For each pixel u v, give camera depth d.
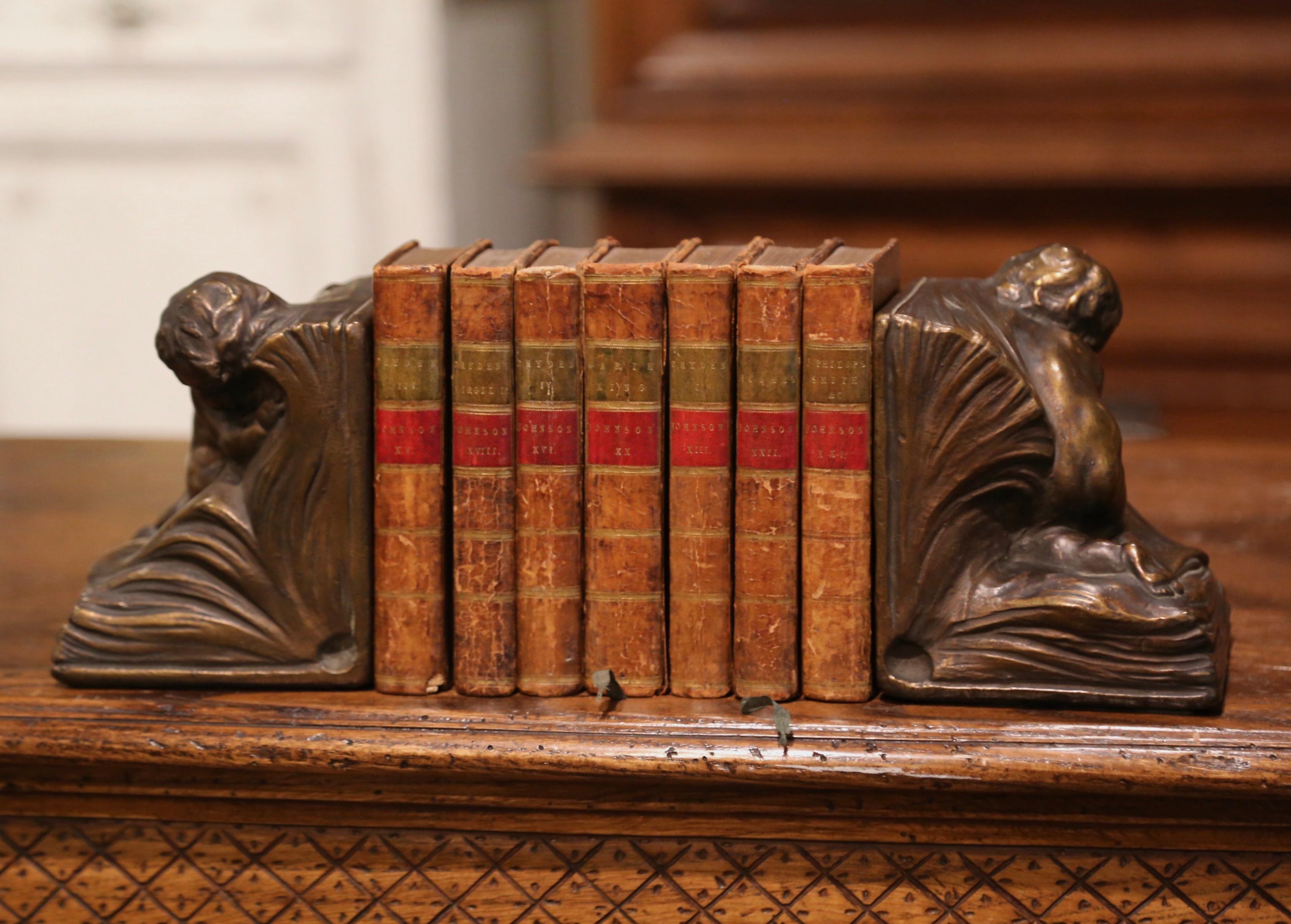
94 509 2.25
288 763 1.32
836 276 1.32
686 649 1.40
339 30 3.86
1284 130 3.56
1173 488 2.35
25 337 4.09
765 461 1.36
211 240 4.02
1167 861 1.31
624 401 1.36
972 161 3.66
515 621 1.41
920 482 1.35
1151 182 3.61
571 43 4.64
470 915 1.38
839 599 1.37
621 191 3.92
